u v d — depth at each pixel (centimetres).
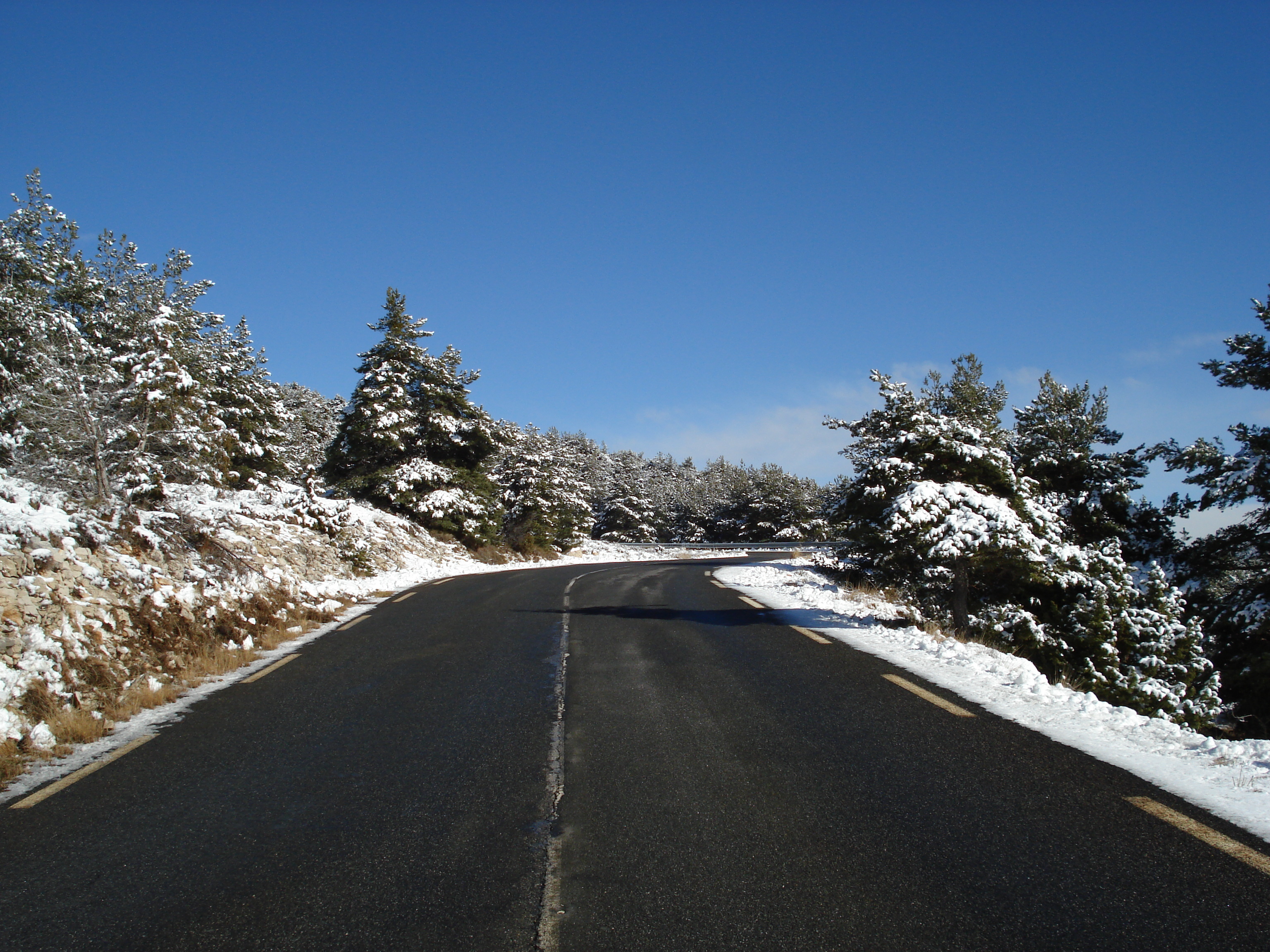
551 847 409
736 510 7331
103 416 1300
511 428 4397
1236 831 412
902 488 1098
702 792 486
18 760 567
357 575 1984
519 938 319
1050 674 1181
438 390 3444
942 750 558
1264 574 1734
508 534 4153
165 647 884
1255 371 1741
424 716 684
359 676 858
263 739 623
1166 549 1909
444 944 315
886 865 381
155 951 315
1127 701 1152
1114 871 371
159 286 2161
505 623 1254
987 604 1270
